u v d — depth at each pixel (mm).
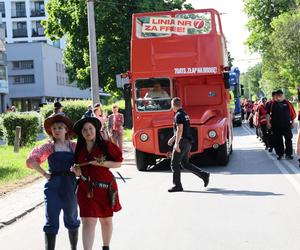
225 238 7781
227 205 10141
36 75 82875
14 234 8766
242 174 14422
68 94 95125
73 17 45781
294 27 62344
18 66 83250
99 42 45938
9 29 91875
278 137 17625
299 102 15242
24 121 26312
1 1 91688
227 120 16984
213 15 16703
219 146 16156
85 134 6445
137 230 8492
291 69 63125
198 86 16953
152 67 16781
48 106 32188
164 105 16641
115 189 6578
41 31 91812
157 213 9703
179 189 11992
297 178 13211
